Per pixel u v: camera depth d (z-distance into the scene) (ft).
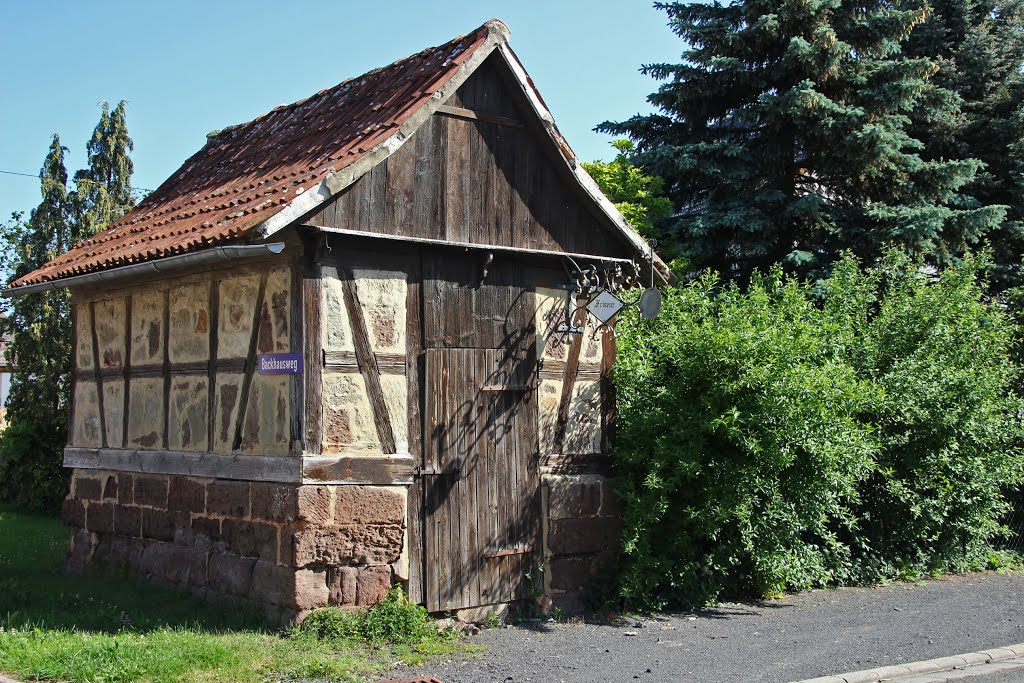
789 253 59.52
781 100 57.67
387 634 27.68
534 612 31.73
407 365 29.58
